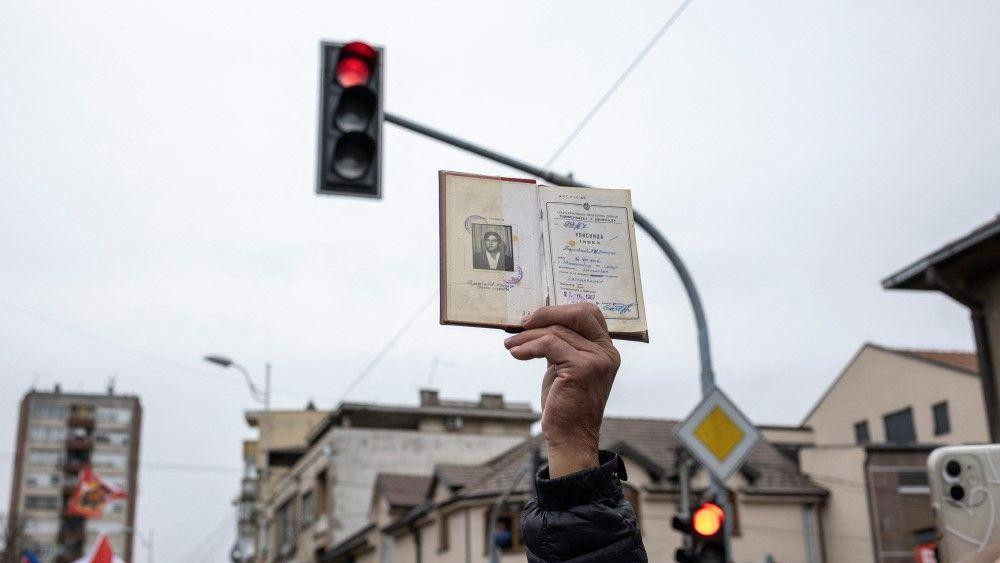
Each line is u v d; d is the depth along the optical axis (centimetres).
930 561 2509
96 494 4934
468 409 4591
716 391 1209
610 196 232
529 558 201
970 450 304
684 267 1241
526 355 205
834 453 3136
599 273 225
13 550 5562
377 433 4378
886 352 4150
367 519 4259
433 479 3306
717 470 1188
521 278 222
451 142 1037
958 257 1488
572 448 202
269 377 3678
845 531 3048
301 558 4728
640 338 223
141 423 12638
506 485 2984
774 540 3031
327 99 848
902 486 3047
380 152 847
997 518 297
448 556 3128
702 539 1159
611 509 195
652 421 3338
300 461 4984
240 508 6216
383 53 862
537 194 228
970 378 3734
